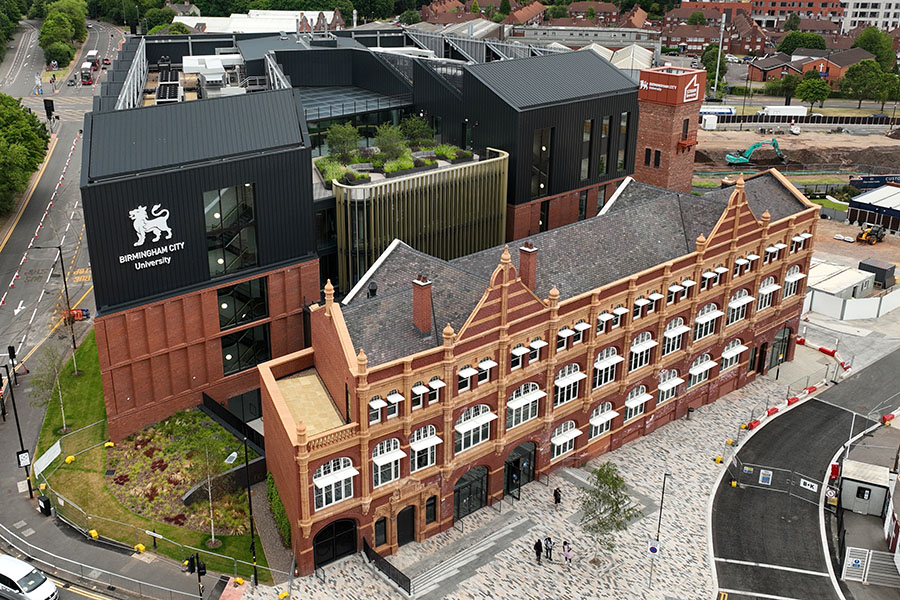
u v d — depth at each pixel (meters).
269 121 69.12
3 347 84.00
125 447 66.00
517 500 63.94
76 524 59.34
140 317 64.06
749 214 74.38
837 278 100.44
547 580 56.16
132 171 61.12
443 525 60.44
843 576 58.06
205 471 61.28
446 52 127.88
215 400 70.38
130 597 53.38
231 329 69.06
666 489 66.31
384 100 104.00
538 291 62.41
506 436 61.75
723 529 62.31
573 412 65.88
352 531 56.72
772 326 82.00
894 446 72.62
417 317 56.56
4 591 52.06
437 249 83.19
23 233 111.00
